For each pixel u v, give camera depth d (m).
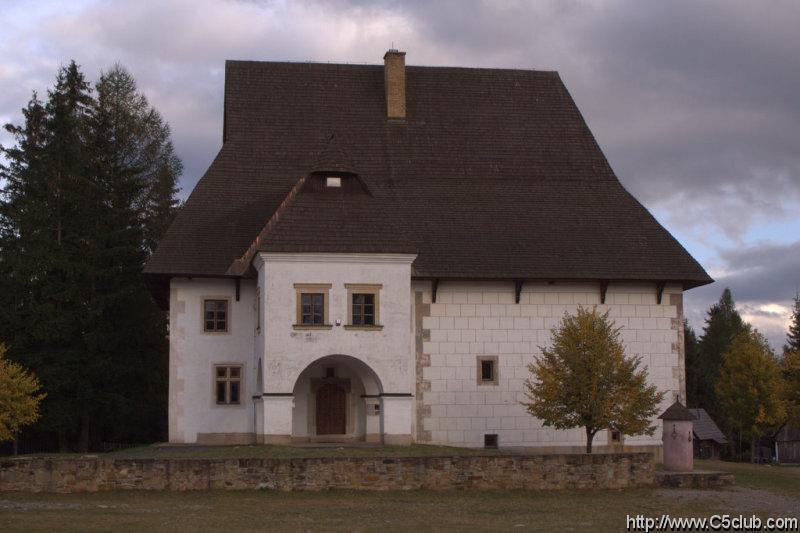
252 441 41.31
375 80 49.28
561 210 45.41
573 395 36.41
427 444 40.62
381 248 38.78
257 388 40.28
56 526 22.69
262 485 28.92
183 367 41.72
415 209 44.41
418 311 41.84
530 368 39.22
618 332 41.34
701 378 89.50
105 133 57.78
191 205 43.56
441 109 48.56
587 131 48.91
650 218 45.69
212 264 41.66
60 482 28.39
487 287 42.38
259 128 46.75
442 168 46.53
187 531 22.36
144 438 57.59
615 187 47.03
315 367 41.56
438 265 41.75
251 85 48.03
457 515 25.67
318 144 46.69
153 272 40.91
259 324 39.78
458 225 43.84
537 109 49.31
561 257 43.00
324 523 23.97
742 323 103.19
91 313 51.44
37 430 52.34
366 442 40.66
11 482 28.36
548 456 30.72
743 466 44.06
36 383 44.38
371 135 47.28
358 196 40.03
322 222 39.03
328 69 49.22
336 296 38.53
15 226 53.16
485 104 49.06
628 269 43.00
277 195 44.56
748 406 64.94
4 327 50.94
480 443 41.56
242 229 43.03
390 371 38.53
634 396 36.69
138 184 57.28
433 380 41.62
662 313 43.69
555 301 42.88
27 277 50.75
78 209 53.53
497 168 46.91
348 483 29.30
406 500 27.98
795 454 82.44
